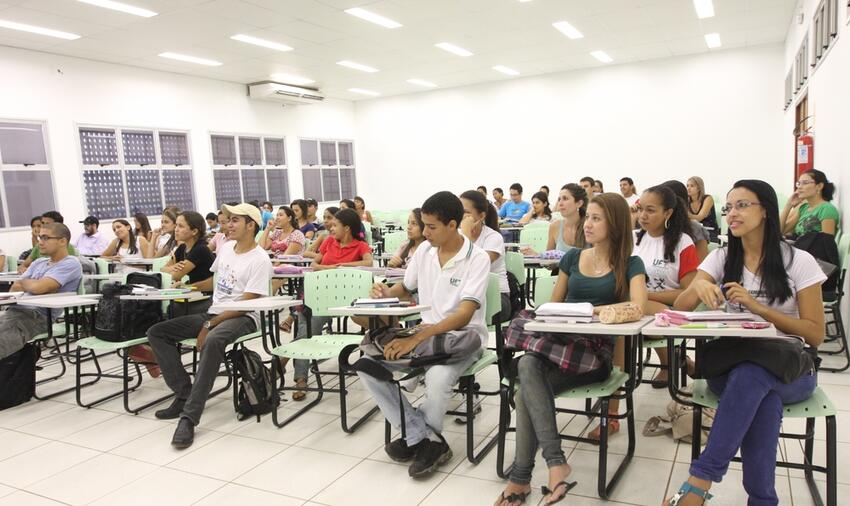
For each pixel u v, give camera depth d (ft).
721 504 6.64
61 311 13.35
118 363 14.42
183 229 12.74
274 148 38.60
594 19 24.73
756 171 32.07
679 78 33.45
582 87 36.35
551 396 6.62
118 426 10.15
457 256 8.24
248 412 10.27
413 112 42.91
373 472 8.00
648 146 34.78
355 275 10.56
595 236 7.33
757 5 23.63
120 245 22.25
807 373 5.93
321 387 10.66
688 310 6.84
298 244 18.97
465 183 41.42
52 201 26.23
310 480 7.84
